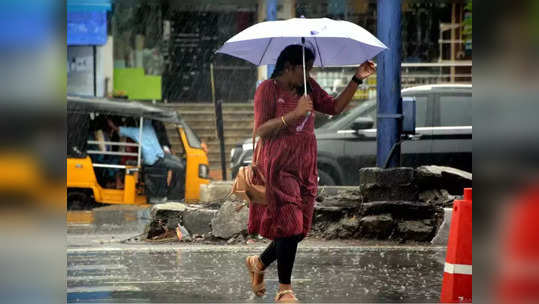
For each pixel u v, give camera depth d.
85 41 52.28
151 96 53.44
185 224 21.16
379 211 20.48
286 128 12.42
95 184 32.97
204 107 51.12
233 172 31.02
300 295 13.40
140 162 33.62
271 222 12.47
